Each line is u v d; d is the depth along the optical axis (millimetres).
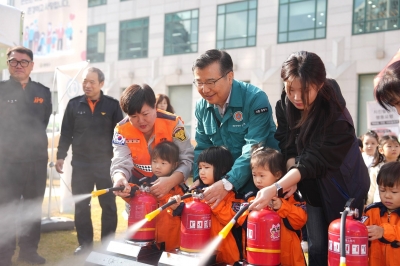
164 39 15133
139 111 2627
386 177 2326
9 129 3525
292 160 2432
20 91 3592
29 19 6598
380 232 2207
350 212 2057
